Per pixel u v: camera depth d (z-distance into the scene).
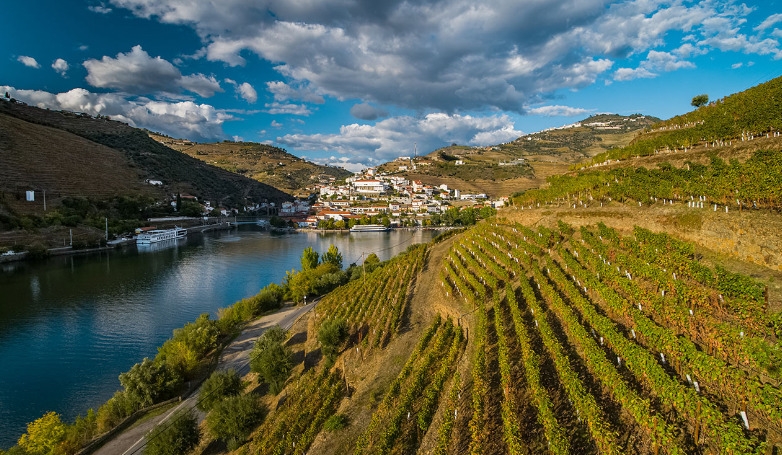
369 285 75.44
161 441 37.09
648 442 19.97
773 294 26.08
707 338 24.47
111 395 52.44
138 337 70.50
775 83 58.50
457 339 40.28
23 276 109.81
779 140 46.78
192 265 130.88
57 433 38.91
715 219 35.38
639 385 24.00
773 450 16.62
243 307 77.12
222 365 59.06
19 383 54.81
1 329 72.88
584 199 65.62
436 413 30.45
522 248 57.84
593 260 40.62
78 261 132.38
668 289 31.12
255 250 163.12
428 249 96.25
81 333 71.81
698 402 18.83
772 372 20.02
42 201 161.00
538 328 35.12
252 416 40.75
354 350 49.38
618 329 29.61
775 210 33.16
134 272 118.50
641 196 49.84
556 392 26.70
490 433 25.69
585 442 21.88
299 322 70.94
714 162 48.94
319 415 36.75
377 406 35.69
